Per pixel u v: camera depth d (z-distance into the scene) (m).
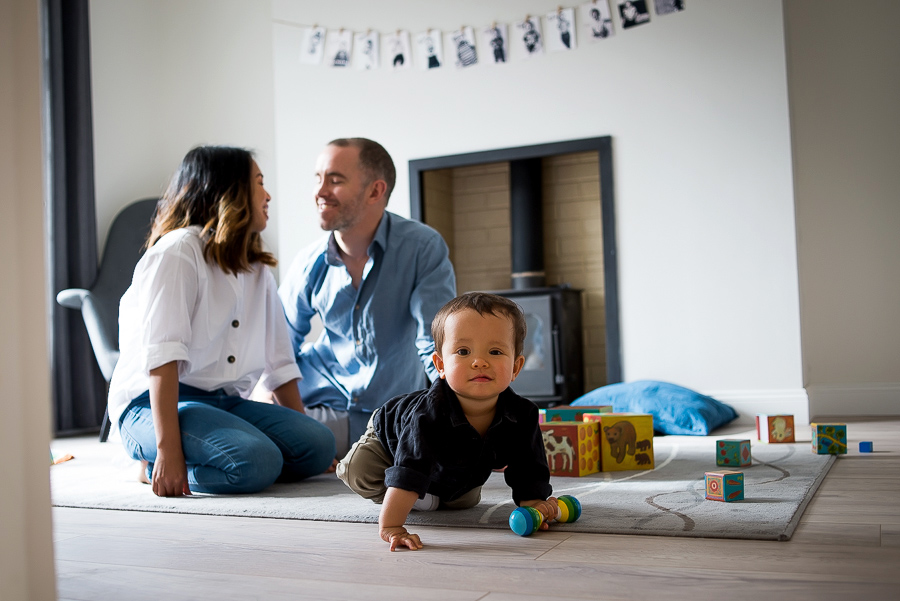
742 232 3.79
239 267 1.96
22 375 0.75
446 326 1.29
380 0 4.40
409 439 1.27
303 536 1.31
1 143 0.74
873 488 1.64
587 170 5.04
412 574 1.04
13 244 0.75
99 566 1.13
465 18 4.26
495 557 1.11
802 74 4.14
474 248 5.33
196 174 2.01
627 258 3.95
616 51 4.00
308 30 4.51
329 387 2.54
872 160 4.04
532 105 4.13
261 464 1.78
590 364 4.99
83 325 4.25
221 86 4.91
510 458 1.37
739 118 3.82
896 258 3.99
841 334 4.05
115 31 4.78
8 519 0.73
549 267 5.09
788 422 2.70
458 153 4.25
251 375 2.11
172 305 1.82
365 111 4.40
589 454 1.99
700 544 1.16
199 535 1.35
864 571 0.98
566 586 0.95
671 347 3.87
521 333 1.32
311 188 4.48
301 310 2.54
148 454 1.93
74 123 4.30
